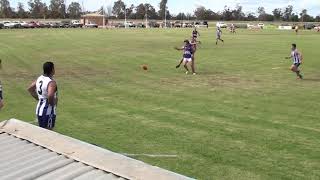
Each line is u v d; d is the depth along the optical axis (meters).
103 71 27.66
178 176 5.25
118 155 6.05
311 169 10.12
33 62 32.88
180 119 14.85
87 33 79.56
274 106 17.05
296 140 12.36
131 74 26.25
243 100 18.22
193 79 24.19
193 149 11.50
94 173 5.64
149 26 133.62
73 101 18.06
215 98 18.62
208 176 9.65
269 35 78.31
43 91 9.84
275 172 9.91
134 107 16.86
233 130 13.41
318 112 16.00
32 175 5.75
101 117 15.21
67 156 6.23
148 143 12.06
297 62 24.33
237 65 31.06
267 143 12.05
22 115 15.61
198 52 41.16
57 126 13.97
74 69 28.69
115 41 56.75
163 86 21.77
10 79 24.28
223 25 132.00
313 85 22.20
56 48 45.38
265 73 26.83
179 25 135.75
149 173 5.42
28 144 6.81
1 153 6.52
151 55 37.81
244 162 10.53
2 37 64.44
